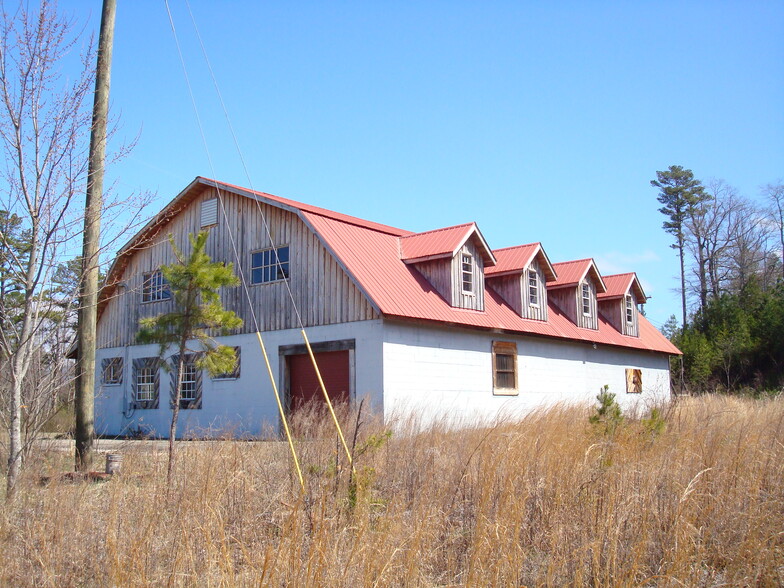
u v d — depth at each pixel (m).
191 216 23.66
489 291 23.80
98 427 24.97
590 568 6.57
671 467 8.56
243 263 21.91
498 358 22.17
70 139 10.14
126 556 6.49
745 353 38.62
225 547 6.07
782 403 17.11
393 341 18.44
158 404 23.47
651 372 31.92
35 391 10.48
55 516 7.30
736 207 55.44
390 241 21.94
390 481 8.86
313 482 8.19
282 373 20.23
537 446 9.40
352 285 19.00
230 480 7.93
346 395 18.88
